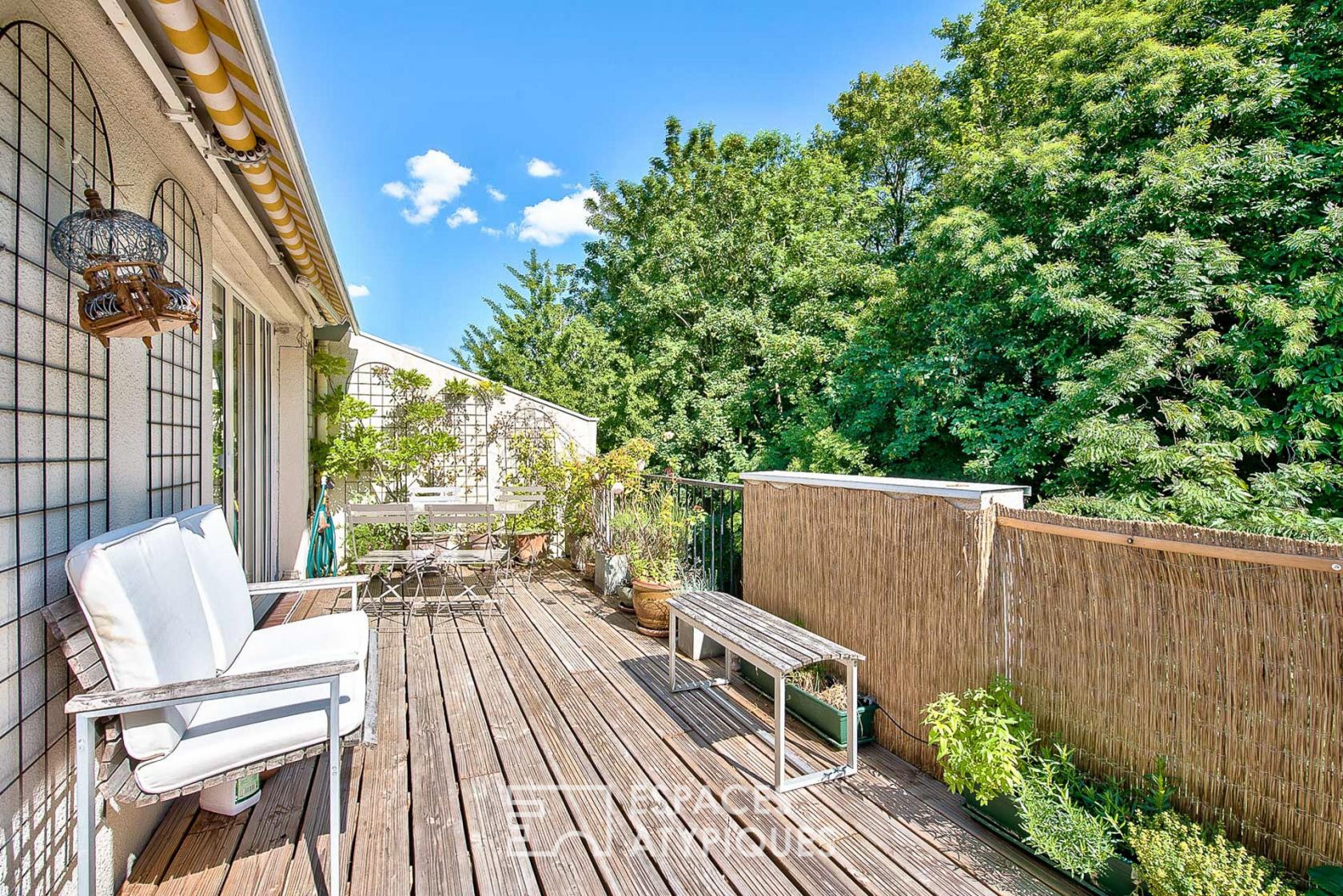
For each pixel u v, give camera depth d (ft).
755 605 12.29
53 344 5.32
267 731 5.70
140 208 7.30
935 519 8.36
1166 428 21.22
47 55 5.32
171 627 5.77
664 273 43.42
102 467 6.22
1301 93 20.79
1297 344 17.75
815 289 38.45
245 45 5.56
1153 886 5.30
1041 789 6.49
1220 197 20.63
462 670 11.89
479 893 5.98
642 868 6.36
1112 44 25.21
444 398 23.66
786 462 36.01
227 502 12.63
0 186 4.63
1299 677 5.20
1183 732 5.97
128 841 6.17
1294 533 16.10
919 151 44.55
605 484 18.58
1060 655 7.01
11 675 4.69
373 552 16.67
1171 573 6.05
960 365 26.05
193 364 9.12
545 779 8.05
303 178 8.68
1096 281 22.40
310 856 6.47
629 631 14.40
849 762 8.25
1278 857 5.32
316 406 21.26
